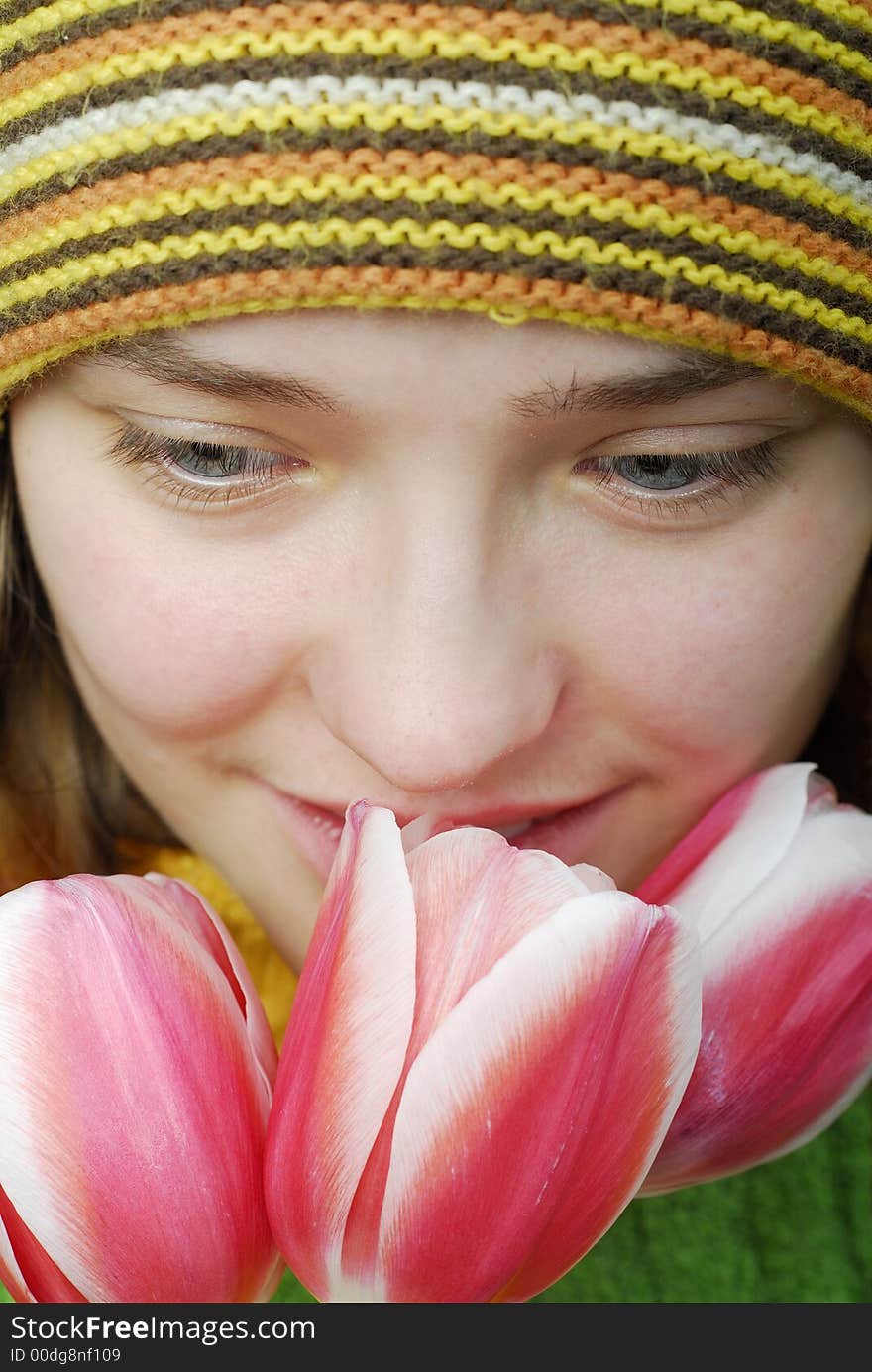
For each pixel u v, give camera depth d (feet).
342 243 1.57
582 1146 1.51
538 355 1.58
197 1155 1.52
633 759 1.72
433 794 1.71
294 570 1.66
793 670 1.72
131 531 1.69
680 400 1.61
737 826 1.63
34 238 1.64
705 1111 1.59
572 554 1.65
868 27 1.61
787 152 1.60
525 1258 1.52
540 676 1.66
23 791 2.02
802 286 1.61
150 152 1.59
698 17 1.57
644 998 1.49
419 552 1.62
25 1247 1.54
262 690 1.71
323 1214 1.51
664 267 1.58
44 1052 1.52
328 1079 1.51
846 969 1.59
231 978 1.59
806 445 1.67
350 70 1.56
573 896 1.50
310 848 1.78
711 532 1.66
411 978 1.50
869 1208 1.99
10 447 1.86
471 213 1.56
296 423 1.61
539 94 1.56
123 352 1.63
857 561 1.73
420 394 1.59
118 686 1.74
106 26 1.60
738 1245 1.97
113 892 1.55
